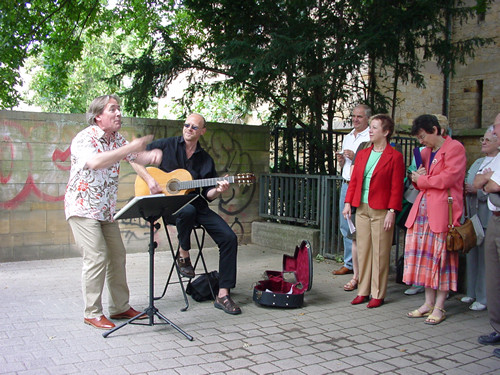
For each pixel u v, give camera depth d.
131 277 5.92
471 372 3.46
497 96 11.14
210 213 4.98
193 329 4.18
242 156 8.23
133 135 7.30
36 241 6.65
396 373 3.41
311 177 7.36
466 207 4.77
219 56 7.41
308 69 7.40
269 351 3.73
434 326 4.47
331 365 3.50
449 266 4.54
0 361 3.33
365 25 7.35
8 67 9.55
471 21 11.32
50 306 4.64
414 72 7.71
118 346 3.70
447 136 4.68
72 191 3.98
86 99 19.88
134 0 10.02
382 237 4.97
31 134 6.54
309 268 5.09
